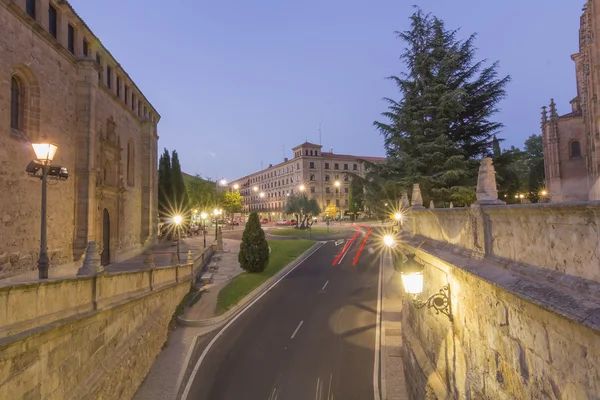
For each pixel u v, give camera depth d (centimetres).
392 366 1270
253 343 1524
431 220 849
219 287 2353
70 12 1941
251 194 12888
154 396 1152
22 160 1488
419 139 1808
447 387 691
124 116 2831
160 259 2858
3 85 1368
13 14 1433
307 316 1839
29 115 1587
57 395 715
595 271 293
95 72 2066
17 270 1445
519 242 425
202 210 6794
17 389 593
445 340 698
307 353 1417
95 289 904
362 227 6166
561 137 2803
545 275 362
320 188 9094
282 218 10100
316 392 1148
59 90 1808
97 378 879
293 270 2947
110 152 2481
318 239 4809
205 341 1566
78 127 1991
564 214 330
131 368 1130
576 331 309
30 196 1542
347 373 1257
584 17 2180
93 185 2025
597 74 1647
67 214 1880
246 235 2719
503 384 461
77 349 800
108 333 973
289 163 9738
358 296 2155
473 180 1728
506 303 448
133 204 3077
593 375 289
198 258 2695
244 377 1249
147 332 1302
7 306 582
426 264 850
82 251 1923
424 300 870
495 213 479
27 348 616
